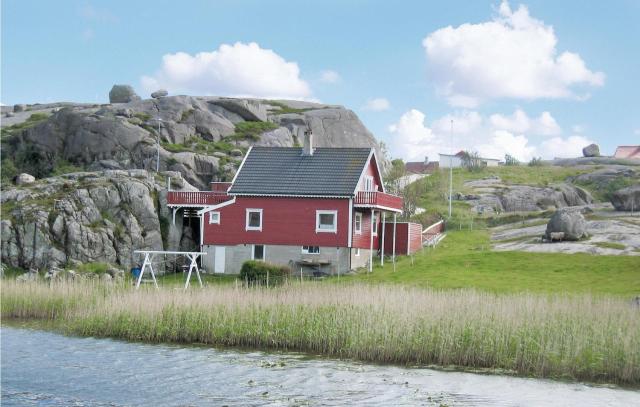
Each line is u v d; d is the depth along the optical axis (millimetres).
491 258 60062
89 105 107312
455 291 41500
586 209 82750
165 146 84000
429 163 147000
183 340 37344
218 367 31516
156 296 39844
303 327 35906
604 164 134375
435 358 32688
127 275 60625
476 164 127312
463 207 95625
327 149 66062
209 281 58094
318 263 60906
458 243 72375
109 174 68062
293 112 110438
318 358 33500
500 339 32156
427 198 101438
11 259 59312
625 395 27500
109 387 28391
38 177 85000
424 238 74000
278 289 42500
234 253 63156
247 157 66312
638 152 153750
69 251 60094
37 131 87938
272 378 29812
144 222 63969
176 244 65688
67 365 31641
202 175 80562
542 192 101812
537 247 64688
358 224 62906
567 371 30406
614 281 49188
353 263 61688
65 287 45062
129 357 33250
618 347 30109
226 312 37719
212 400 26812
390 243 67625
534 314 33312
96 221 62469
